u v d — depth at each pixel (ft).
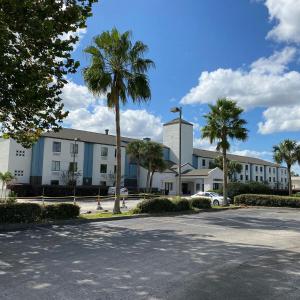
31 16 35.27
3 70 34.55
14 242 35.76
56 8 36.52
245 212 81.71
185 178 205.57
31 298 18.53
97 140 185.16
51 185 150.61
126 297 18.88
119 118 66.44
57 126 45.83
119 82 65.67
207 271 24.82
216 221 59.11
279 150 169.78
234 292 20.02
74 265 26.03
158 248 33.37
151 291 19.98
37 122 44.75
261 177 292.81
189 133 234.38
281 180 317.63
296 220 64.03
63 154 166.30
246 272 24.72
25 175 155.74
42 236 39.81
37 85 40.19
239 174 266.57
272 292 20.15
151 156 175.73
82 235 40.91
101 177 182.39
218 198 108.58
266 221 61.46
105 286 20.85
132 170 200.64
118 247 33.68
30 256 29.09
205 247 34.42
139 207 66.44
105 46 64.54
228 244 36.47
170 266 26.14
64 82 41.70
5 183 144.56
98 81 63.98
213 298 18.89
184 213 72.69
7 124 49.52
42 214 52.11
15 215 47.62
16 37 37.52
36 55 38.37
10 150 152.56
